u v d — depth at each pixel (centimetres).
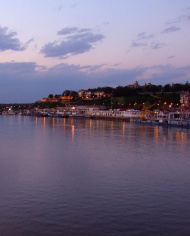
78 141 6869
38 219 2434
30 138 7544
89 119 18362
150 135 8119
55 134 8525
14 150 5591
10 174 3775
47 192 3062
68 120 17162
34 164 4356
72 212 2562
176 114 12938
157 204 2734
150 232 2233
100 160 4625
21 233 2223
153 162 4494
